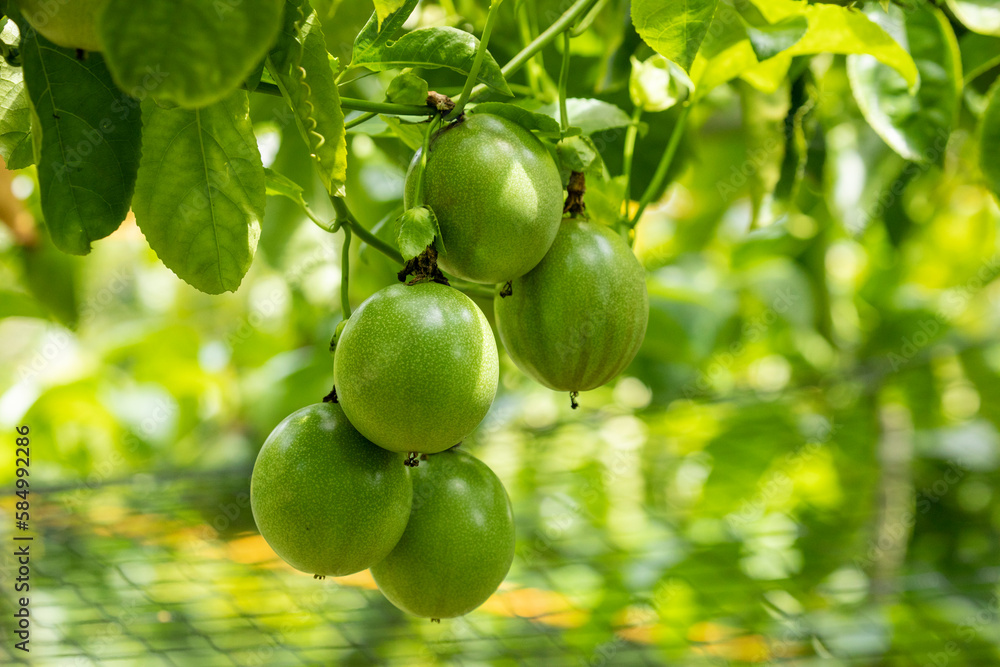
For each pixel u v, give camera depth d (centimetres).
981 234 215
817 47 140
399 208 145
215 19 117
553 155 132
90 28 120
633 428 211
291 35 124
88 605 166
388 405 126
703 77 144
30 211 156
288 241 158
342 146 125
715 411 203
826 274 199
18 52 126
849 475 214
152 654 181
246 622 187
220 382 231
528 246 128
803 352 227
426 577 132
